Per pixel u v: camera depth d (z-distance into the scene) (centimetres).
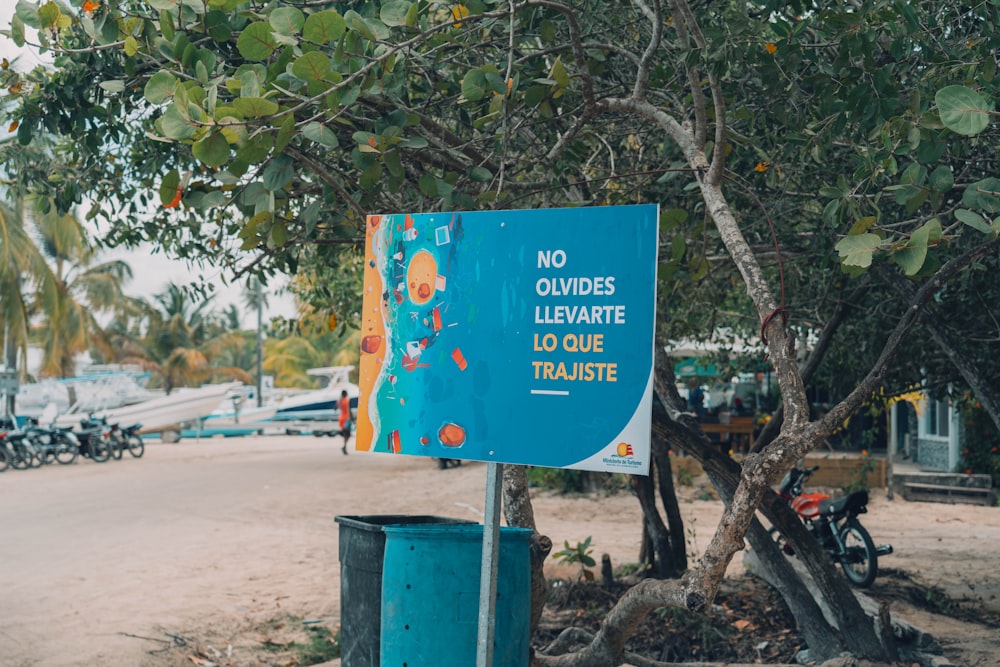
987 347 705
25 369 2384
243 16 409
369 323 336
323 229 502
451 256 321
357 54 370
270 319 1122
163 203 398
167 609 723
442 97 512
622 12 584
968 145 500
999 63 453
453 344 318
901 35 427
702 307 820
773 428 695
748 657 656
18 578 827
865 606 671
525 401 304
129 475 1875
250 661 645
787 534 596
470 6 411
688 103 544
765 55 452
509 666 380
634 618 394
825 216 426
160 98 327
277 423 3575
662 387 714
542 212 306
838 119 439
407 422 324
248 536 1089
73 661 593
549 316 302
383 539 418
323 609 757
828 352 798
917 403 1728
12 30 399
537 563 434
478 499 1488
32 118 474
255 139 346
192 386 4553
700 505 1437
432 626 368
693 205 615
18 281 2325
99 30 405
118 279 3334
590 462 291
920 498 1561
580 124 457
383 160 394
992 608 775
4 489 1595
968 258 410
